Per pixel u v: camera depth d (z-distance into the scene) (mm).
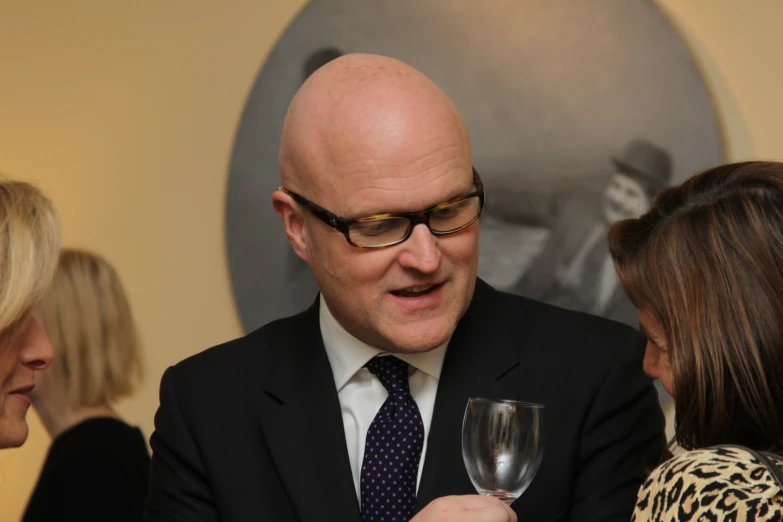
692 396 1158
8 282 1438
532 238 2699
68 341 2635
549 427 1550
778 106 2648
